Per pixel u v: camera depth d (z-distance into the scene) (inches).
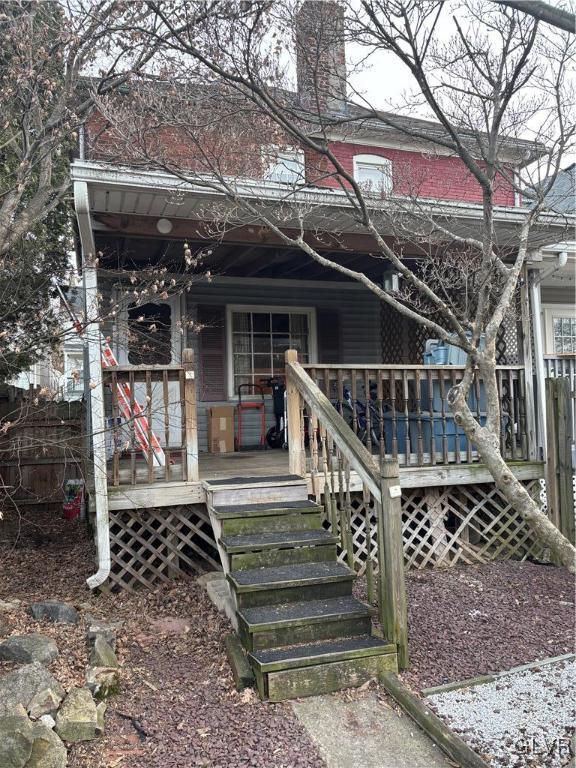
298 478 198.2
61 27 186.4
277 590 148.7
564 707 126.1
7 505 319.9
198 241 236.4
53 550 259.6
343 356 348.2
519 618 177.5
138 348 263.4
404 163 266.4
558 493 244.5
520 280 256.5
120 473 212.4
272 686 126.8
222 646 152.5
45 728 108.6
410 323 322.0
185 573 207.5
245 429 330.0
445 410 236.5
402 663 140.1
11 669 134.0
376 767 106.3
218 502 183.3
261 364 336.5
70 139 222.5
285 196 180.4
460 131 174.4
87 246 198.7
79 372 167.5
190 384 197.6
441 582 211.2
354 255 273.6
